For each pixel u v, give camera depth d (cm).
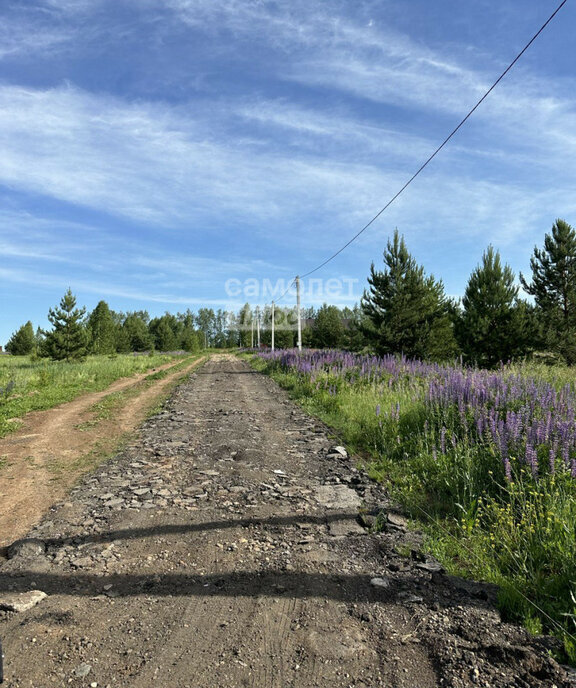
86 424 1082
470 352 2241
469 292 2402
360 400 1171
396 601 328
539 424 536
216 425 1059
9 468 713
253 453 793
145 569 383
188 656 266
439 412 785
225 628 295
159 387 1956
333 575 370
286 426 1050
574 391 782
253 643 279
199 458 766
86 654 267
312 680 245
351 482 634
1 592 341
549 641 274
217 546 429
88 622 302
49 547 430
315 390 1495
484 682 239
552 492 438
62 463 741
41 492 598
